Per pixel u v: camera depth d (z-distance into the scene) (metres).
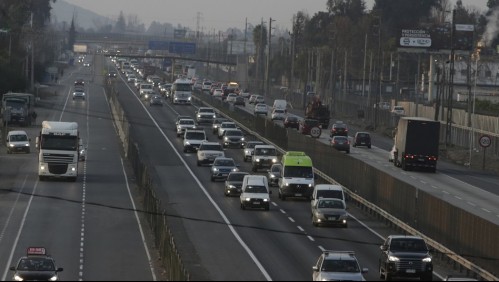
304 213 144.50
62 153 173.12
